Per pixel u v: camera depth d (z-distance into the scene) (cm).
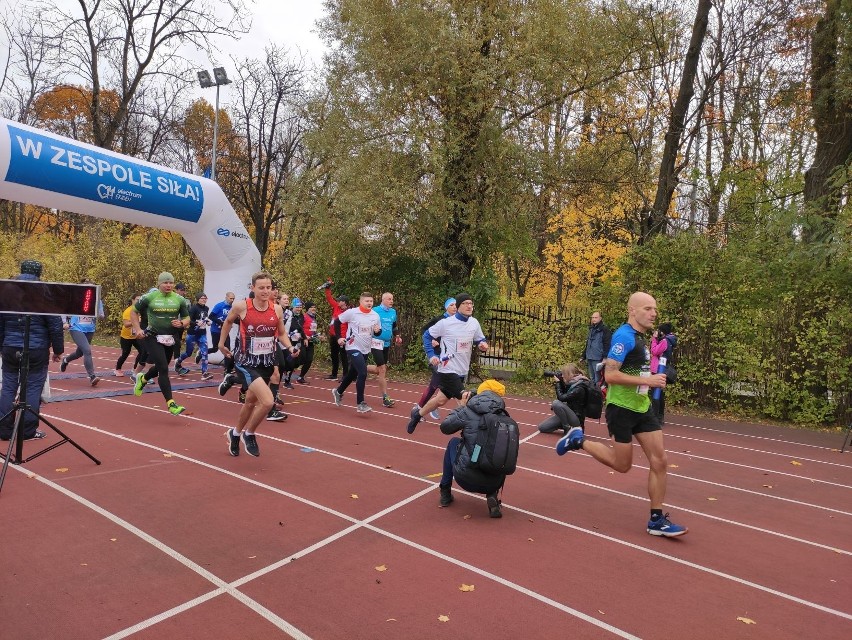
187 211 1284
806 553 502
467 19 1493
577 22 1504
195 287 2130
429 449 781
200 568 410
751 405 1239
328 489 592
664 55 1647
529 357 1505
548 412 1148
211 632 334
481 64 1451
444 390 795
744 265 1216
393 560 438
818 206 1233
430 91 1495
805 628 373
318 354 1747
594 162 1738
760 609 395
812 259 1193
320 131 1652
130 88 2542
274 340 675
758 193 1711
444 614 365
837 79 1289
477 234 1600
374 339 1073
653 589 415
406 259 1667
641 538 509
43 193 1012
